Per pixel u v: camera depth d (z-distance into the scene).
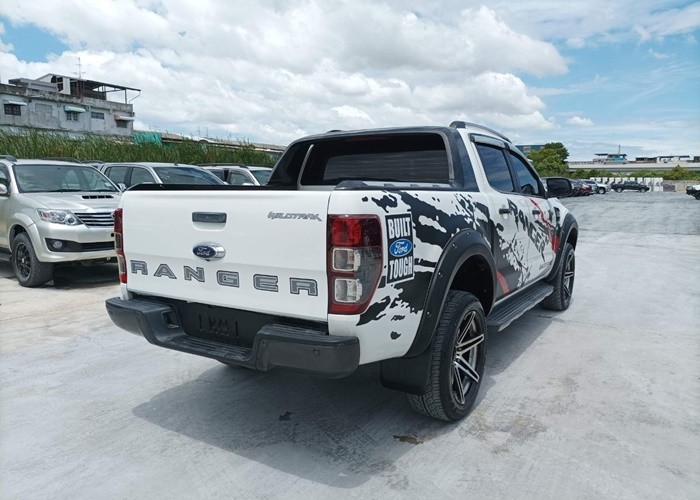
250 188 3.34
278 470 2.98
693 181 89.50
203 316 3.29
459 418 3.52
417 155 4.20
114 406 3.79
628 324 5.82
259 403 3.85
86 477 2.91
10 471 2.96
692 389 4.07
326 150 4.68
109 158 17.88
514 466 3.01
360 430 3.45
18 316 6.05
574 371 4.44
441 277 3.15
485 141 4.41
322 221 2.68
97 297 7.05
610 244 12.91
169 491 2.78
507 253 4.28
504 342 5.18
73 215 7.47
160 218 3.32
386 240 2.74
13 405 3.79
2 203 8.05
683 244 12.91
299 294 2.79
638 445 3.23
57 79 65.00
